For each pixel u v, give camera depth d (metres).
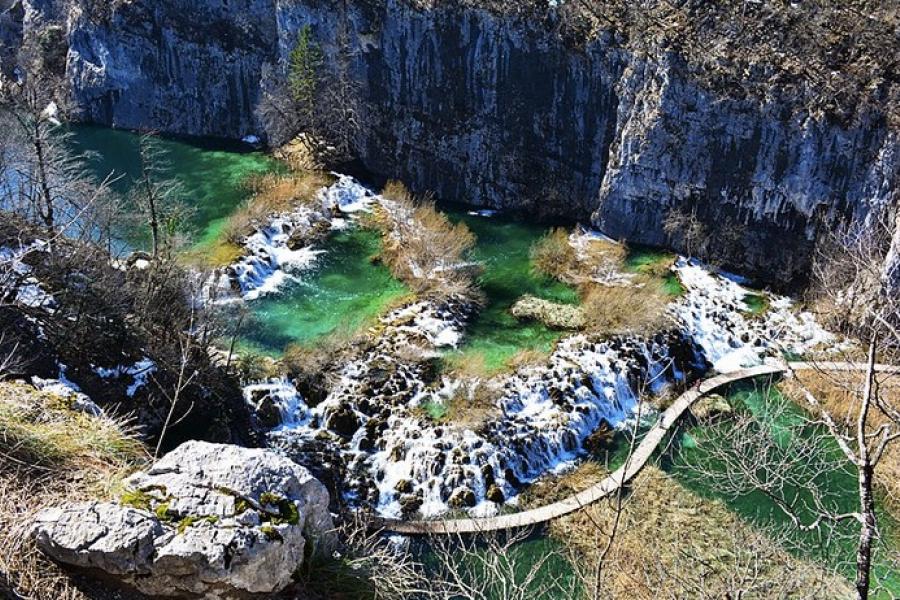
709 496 31.61
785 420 35.81
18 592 11.59
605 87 50.56
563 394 36.56
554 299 44.41
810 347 40.56
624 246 49.22
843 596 24.66
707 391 38.06
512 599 21.48
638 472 33.09
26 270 32.31
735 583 22.23
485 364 38.50
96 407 20.05
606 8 50.78
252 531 12.33
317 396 36.16
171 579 11.88
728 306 44.34
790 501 30.98
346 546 15.62
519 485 33.09
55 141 51.91
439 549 29.00
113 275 35.19
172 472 13.23
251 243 46.88
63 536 12.00
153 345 33.38
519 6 51.72
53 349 29.88
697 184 48.28
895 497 30.97
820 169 44.88
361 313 42.56
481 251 49.56
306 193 52.88
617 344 39.81
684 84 47.22
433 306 42.47
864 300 35.41
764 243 47.25
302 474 13.79
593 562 28.30
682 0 49.66
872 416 34.69
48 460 14.84
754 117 45.97
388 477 33.16
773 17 47.59
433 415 35.16
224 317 41.03
